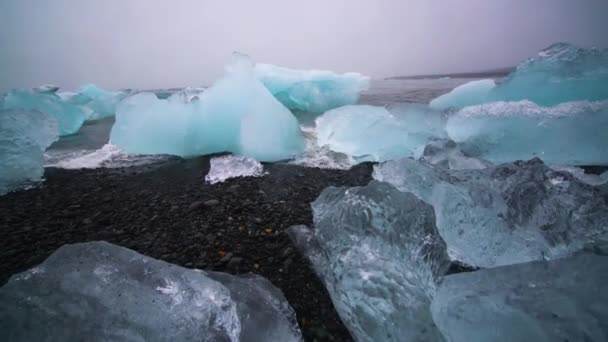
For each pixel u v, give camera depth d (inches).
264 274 63.7
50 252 74.2
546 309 42.1
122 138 175.8
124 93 394.3
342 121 182.4
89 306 38.9
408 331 44.2
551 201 73.7
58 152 187.9
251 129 164.4
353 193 67.9
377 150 160.4
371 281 50.3
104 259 46.6
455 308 45.4
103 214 95.6
